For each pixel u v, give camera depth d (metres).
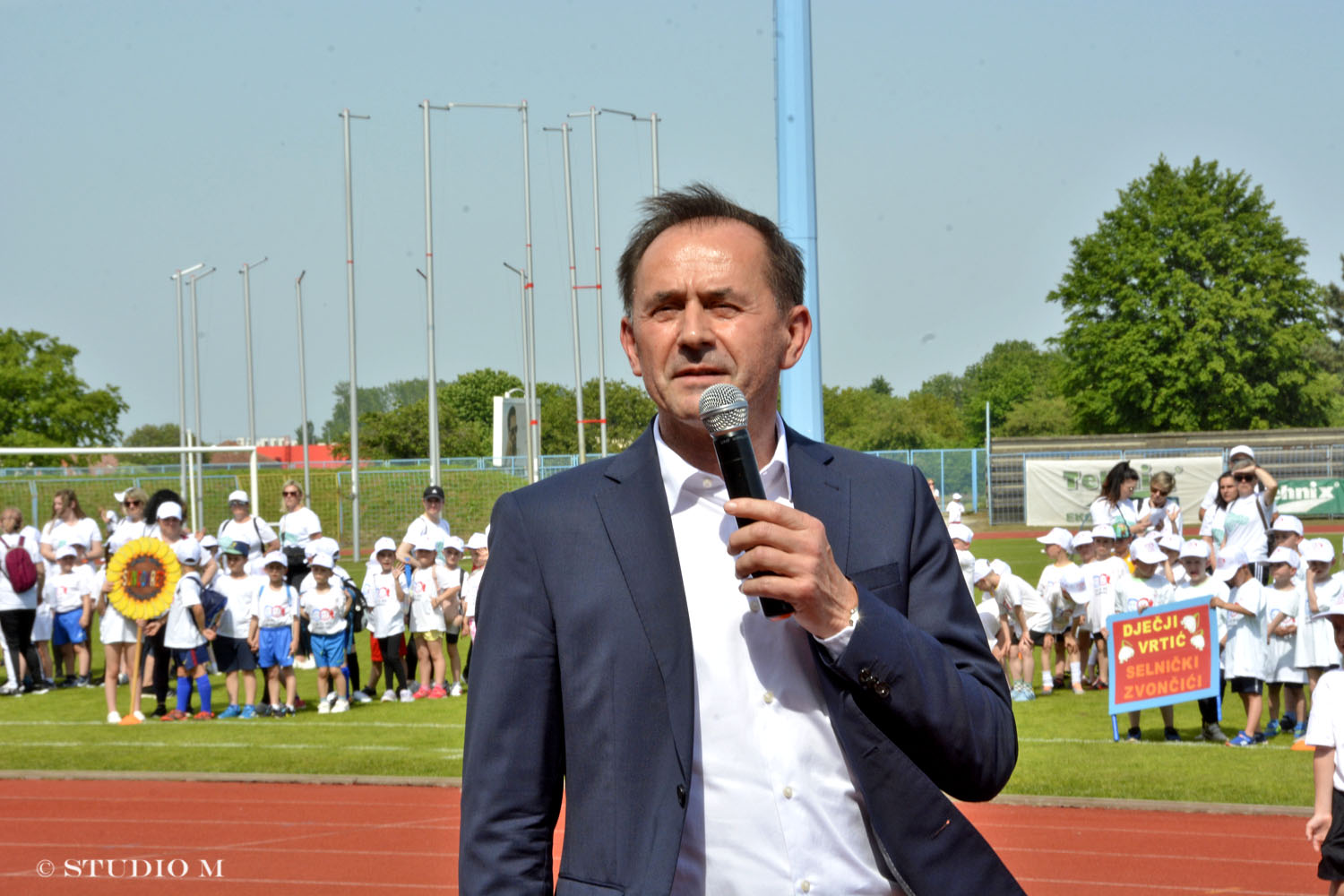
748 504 2.00
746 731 2.16
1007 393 96.69
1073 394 58.12
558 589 2.21
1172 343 53.97
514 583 2.25
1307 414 54.41
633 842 2.09
